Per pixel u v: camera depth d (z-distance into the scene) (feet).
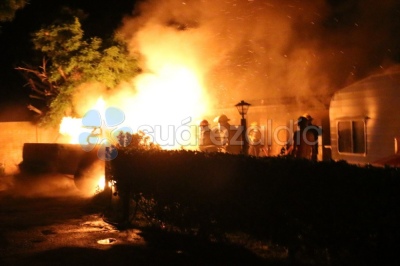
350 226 18.01
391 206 16.76
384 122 33.19
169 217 27.76
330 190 18.67
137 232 29.73
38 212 37.22
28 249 26.40
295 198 19.97
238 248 24.31
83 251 25.72
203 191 24.89
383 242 16.98
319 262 19.62
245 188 22.25
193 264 22.89
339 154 37.96
